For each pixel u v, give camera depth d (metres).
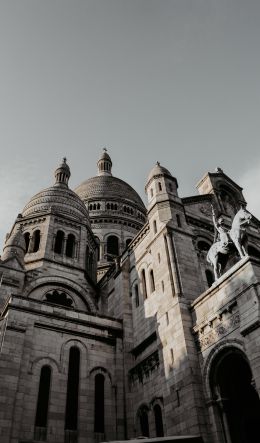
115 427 29.16
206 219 39.41
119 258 41.66
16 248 40.72
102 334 33.50
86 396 29.50
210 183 43.78
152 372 29.66
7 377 26.91
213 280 33.56
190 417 23.66
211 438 22.67
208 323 25.75
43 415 27.19
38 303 32.16
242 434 23.42
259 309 22.00
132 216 70.06
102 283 44.44
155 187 38.66
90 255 49.19
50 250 43.72
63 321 32.38
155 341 30.67
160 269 32.75
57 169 60.38
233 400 24.47
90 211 69.25
